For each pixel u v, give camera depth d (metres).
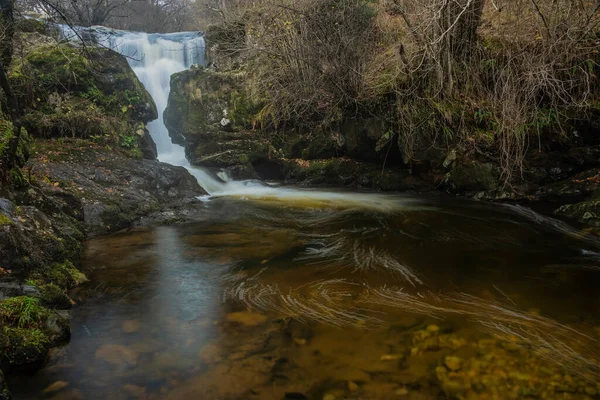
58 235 4.55
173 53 13.05
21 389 2.45
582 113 7.09
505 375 2.58
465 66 7.57
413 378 2.55
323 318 3.33
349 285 4.02
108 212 5.98
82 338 3.02
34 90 8.02
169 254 4.93
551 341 2.98
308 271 4.41
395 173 8.99
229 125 10.63
